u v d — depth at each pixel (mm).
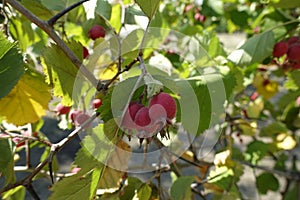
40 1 450
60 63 360
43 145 524
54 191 311
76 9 444
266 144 754
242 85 568
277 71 779
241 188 998
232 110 730
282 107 790
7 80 314
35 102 388
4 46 314
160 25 512
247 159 756
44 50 357
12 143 354
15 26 460
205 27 935
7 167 347
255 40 530
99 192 387
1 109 385
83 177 316
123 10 444
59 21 438
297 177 808
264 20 667
